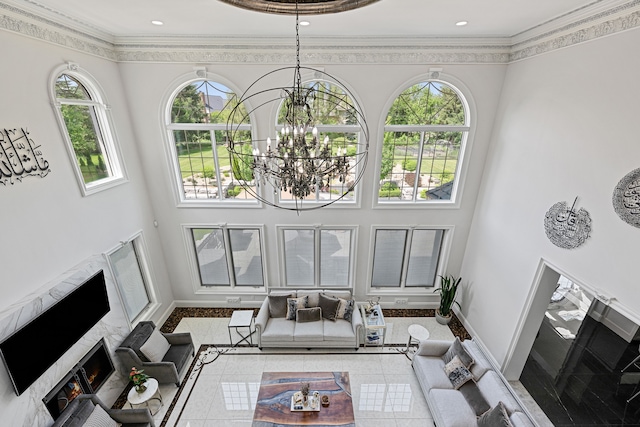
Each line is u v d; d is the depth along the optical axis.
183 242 6.00
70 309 3.66
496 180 5.11
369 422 4.11
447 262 6.21
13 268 3.08
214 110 5.28
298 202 5.71
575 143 3.53
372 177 5.55
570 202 3.60
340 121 5.34
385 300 6.50
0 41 2.98
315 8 3.51
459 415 3.77
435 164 5.64
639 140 2.82
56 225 3.60
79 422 3.29
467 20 3.93
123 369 4.54
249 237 6.11
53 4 3.35
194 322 6.07
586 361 5.23
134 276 5.32
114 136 4.69
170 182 5.55
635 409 4.30
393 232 6.07
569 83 3.62
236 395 4.50
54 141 3.60
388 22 4.02
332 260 6.28
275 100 5.13
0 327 2.87
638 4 2.80
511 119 4.75
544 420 4.13
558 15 3.65
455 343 4.55
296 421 3.68
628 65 2.91
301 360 5.14
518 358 4.63
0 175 2.96
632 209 2.88
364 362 5.11
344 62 4.91
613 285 3.09
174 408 4.29
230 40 4.74
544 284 4.10
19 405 3.04
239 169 5.59
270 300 5.68
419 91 5.21
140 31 4.43
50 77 3.55
